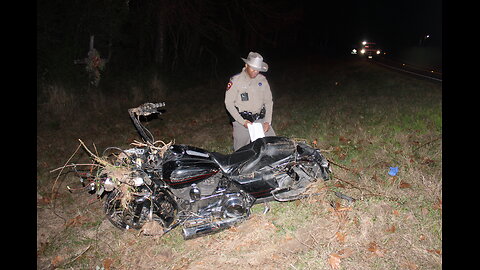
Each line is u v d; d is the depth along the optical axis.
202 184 4.27
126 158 4.45
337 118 9.07
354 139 7.18
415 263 3.79
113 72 14.41
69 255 4.46
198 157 4.34
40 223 5.12
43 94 11.30
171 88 15.61
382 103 10.93
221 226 4.32
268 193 4.50
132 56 16.23
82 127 9.77
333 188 5.18
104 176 4.32
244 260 4.06
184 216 4.38
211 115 10.85
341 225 4.41
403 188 5.11
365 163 5.99
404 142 6.82
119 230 4.75
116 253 4.37
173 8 16.25
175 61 18.20
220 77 19.34
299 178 4.70
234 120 5.35
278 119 9.65
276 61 33.53
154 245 4.42
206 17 18.34
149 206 4.32
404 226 4.29
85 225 4.97
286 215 4.70
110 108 11.71
